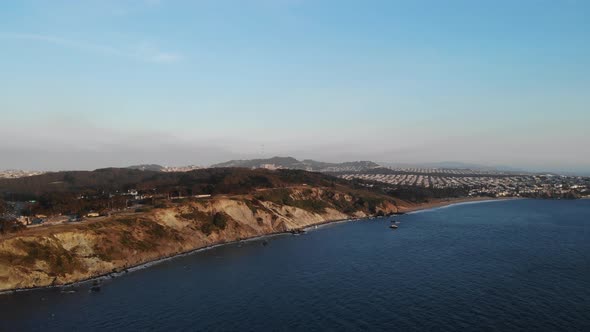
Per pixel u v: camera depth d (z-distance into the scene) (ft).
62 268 389.60
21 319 293.23
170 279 389.19
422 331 261.65
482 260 438.40
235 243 582.76
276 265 437.17
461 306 301.84
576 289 336.29
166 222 553.64
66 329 274.57
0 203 565.12
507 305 302.45
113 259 433.89
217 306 311.47
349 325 272.10
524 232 629.51
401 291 337.93
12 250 379.96
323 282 367.86
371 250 506.48
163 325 278.05
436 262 433.89
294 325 273.75
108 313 301.43
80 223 473.67
